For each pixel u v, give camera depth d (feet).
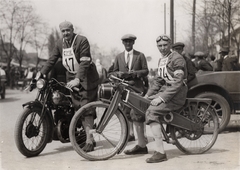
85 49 15.15
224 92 19.54
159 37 13.98
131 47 18.19
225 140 17.38
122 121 13.96
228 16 53.31
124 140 13.91
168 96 13.19
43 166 12.69
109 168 12.35
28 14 99.14
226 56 27.02
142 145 14.74
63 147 16.22
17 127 13.69
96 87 15.66
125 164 12.90
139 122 14.56
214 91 19.51
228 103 19.35
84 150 14.80
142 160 13.57
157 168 12.30
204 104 14.87
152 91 14.85
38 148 14.43
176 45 19.62
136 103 13.83
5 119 25.95
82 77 14.56
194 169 12.01
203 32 60.13
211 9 55.67
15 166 12.69
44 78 15.11
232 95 19.66
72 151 15.31
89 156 13.35
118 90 13.82
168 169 12.17
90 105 13.44
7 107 35.19
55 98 14.66
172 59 13.65
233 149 15.34
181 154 14.60
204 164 12.78
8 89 78.69
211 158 13.79
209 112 14.89
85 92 15.15
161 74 14.10
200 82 19.51
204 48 61.41
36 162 13.32
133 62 17.97
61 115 15.14
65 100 15.17
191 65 19.47
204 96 19.21
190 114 14.49
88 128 14.65
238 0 53.06
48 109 14.97
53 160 13.66
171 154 14.62
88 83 15.29
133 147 16.02
